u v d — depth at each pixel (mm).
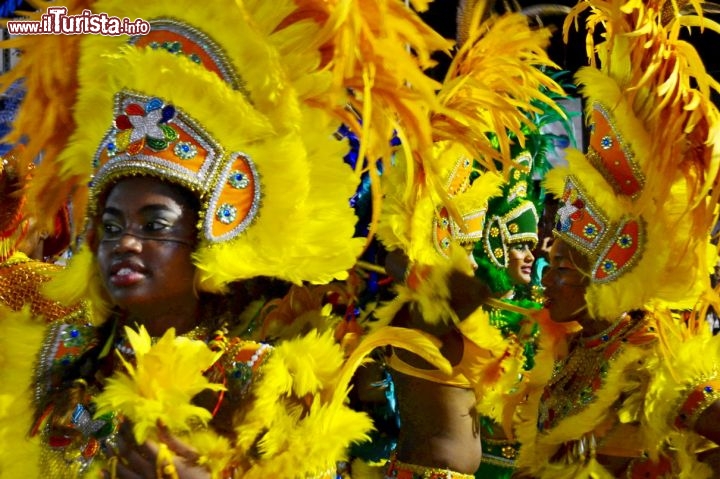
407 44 1538
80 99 1482
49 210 1622
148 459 1354
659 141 2037
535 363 2316
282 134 1417
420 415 2057
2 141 1573
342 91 1468
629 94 2119
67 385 1484
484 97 1854
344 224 1443
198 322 1489
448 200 1533
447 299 1873
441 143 2143
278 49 1438
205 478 1377
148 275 1382
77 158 1506
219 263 1396
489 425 2623
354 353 1515
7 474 1450
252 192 1426
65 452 1430
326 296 2211
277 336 1617
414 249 1933
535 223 2732
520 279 2717
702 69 2094
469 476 2055
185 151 1388
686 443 1979
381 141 1494
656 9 2148
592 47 2375
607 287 2076
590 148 2227
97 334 1541
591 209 2111
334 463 1475
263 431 1432
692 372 1959
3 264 2271
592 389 2107
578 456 2109
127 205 1389
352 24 1425
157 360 1354
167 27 1440
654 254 2049
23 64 1552
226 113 1391
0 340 1555
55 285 1549
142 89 1394
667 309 2139
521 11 2242
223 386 1384
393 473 2090
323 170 1444
